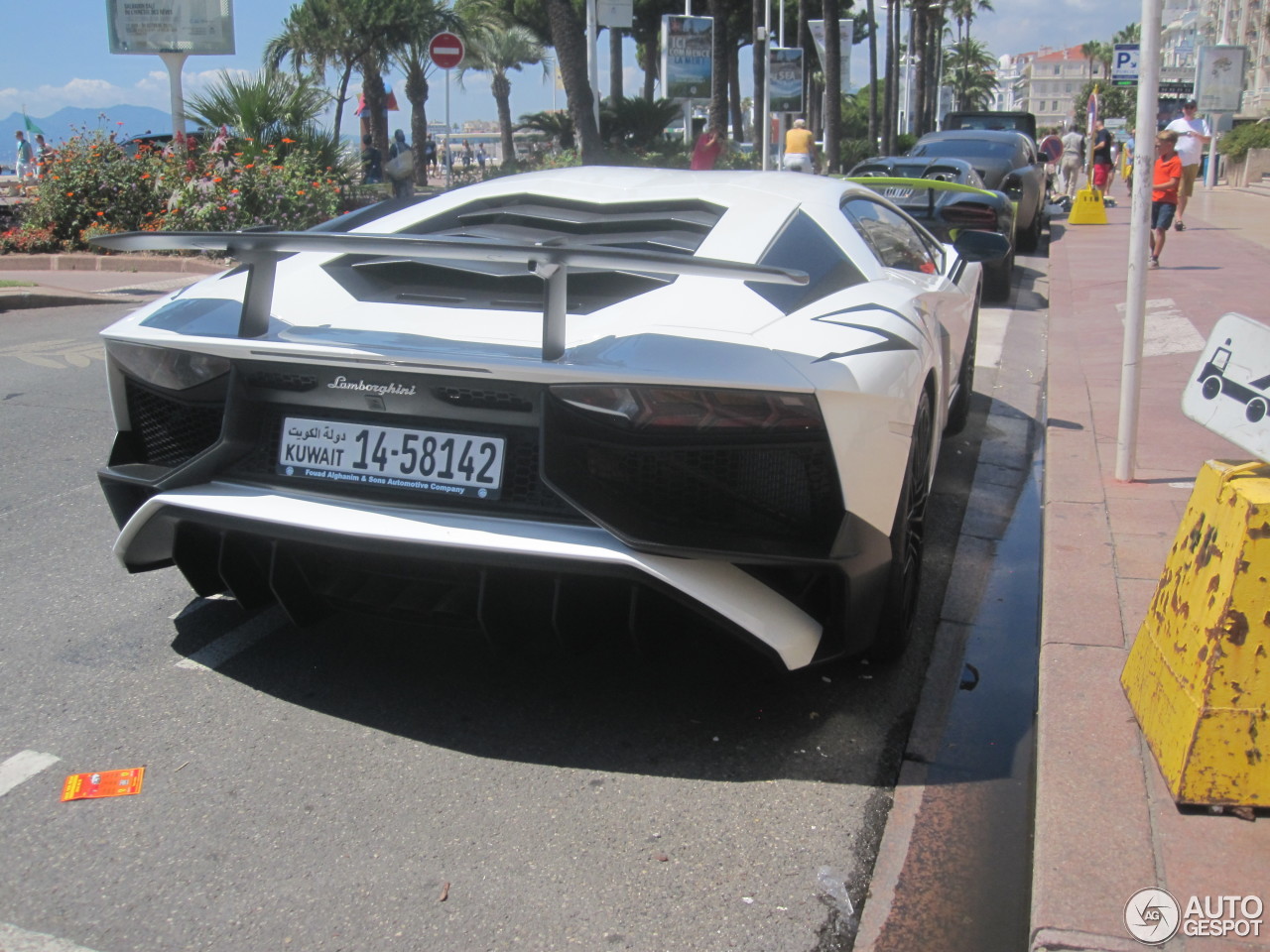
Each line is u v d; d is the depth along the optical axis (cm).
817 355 264
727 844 247
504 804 260
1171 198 1152
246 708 303
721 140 2689
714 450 253
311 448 283
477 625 275
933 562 424
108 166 1334
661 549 251
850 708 308
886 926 223
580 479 254
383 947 213
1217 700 232
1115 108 9050
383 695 311
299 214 1323
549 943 215
